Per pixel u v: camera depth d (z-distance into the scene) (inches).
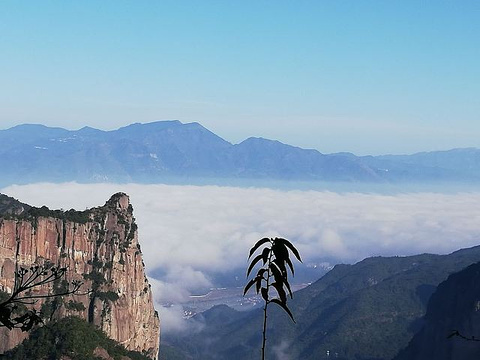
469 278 6195.9
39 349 4281.5
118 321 5211.6
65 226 5236.2
